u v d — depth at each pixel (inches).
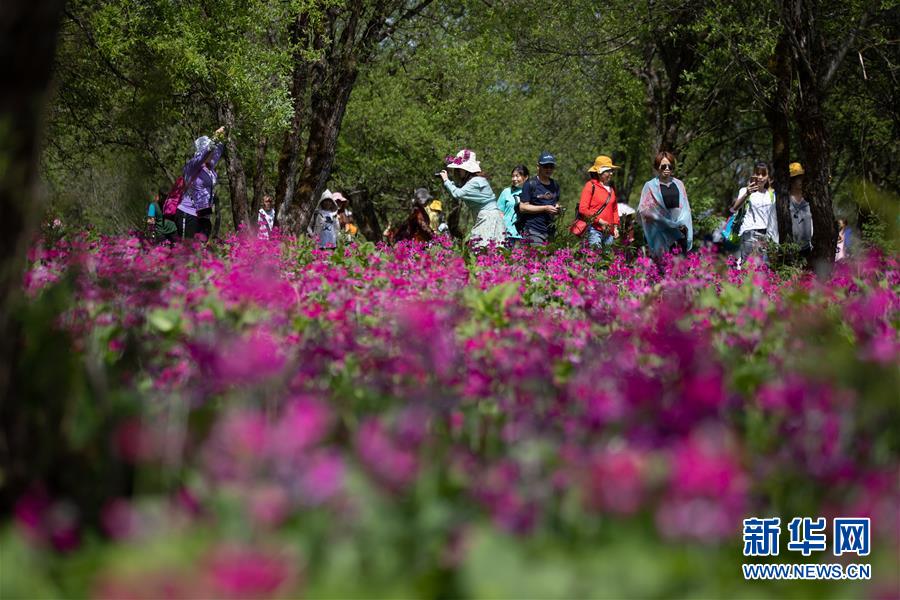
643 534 177.0
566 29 1524.4
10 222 218.1
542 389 264.1
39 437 212.8
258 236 910.4
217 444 190.1
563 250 870.4
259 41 1328.7
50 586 165.0
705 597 166.2
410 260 730.8
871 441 231.1
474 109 2588.6
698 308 440.1
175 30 1190.9
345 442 223.1
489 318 415.5
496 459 214.4
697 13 1309.1
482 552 165.9
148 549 166.4
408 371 281.7
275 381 247.0
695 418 210.7
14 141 217.6
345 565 168.9
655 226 990.4
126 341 303.4
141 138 1325.0
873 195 503.5
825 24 1192.8
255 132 1338.6
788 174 1169.4
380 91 2583.7
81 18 1261.1
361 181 2657.5
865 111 1546.5
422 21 1524.4
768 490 211.9
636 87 1815.9
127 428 202.7
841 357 257.1
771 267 1063.0
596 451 206.1
